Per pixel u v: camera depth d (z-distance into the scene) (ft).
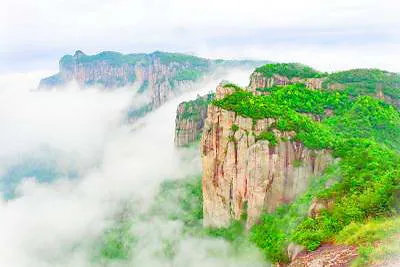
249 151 335.67
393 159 273.33
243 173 342.44
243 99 369.71
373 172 241.35
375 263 126.52
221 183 364.38
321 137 329.93
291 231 235.20
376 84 505.66
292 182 322.96
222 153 361.10
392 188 183.01
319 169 314.76
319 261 153.69
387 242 137.18
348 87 497.46
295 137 330.54
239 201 347.36
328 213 201.87
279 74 574.15
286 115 350.43
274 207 327.06
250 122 342.23
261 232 308.19
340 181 248.32
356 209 186.09
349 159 282.97
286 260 201.98
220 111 363.76
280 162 324.60
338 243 165.37
